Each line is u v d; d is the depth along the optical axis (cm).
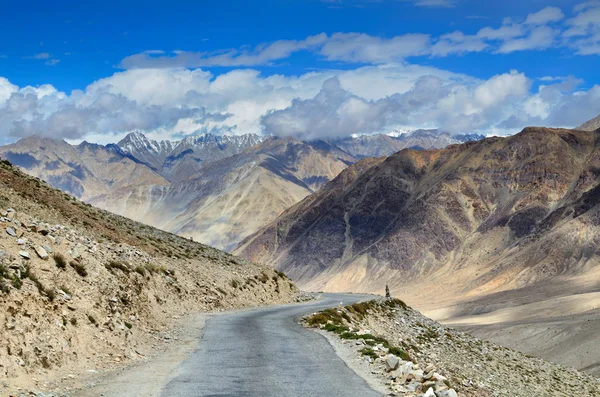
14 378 1936
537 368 7788
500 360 7006
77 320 2562
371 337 3509
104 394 1908
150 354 2736
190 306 4706
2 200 4566
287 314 4938
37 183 5847
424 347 5806
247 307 5941
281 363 2545
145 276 4056
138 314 3334
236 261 7812
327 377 2256
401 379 2222
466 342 7250
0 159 5841
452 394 1938
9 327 2119
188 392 1964
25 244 2772
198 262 6488
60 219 4953
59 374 2138
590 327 19938
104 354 2506
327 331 3788
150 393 1934
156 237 6988
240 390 2009
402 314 7156
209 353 2792
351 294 9494
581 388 7475
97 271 3200
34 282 2497
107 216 6712
